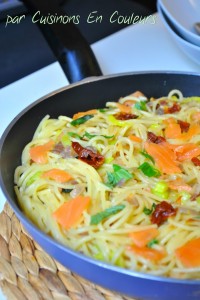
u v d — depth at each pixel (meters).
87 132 0.71
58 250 0.53
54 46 0.78
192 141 0.68
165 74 0.76
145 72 0.75
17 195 0.64
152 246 0.57
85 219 0.60
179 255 0.56
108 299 0.57
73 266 0.54
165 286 0.50
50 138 0.70
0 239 0.62
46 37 0.80
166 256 0.57
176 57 0.95
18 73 1.00
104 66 0.90
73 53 0.77
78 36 0.78
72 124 0.71
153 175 0.64
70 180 0.64
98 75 0.76
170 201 0.62
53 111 0.72
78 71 0.76
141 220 0.60
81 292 0.58
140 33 1.01
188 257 0.55
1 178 0.58
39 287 0.58
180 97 0.77
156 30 1.03
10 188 0.64
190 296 0.51
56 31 0.78
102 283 0.54
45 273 0.59
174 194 0.62
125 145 0.69
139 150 0.68
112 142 0.69
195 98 0.76
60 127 0.72
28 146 0.68
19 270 0.59
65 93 0.72
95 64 0.77
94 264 0.51
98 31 1.08
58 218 0.59
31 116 0.70
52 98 0.71
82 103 0.74
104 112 0.74
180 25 0.85
